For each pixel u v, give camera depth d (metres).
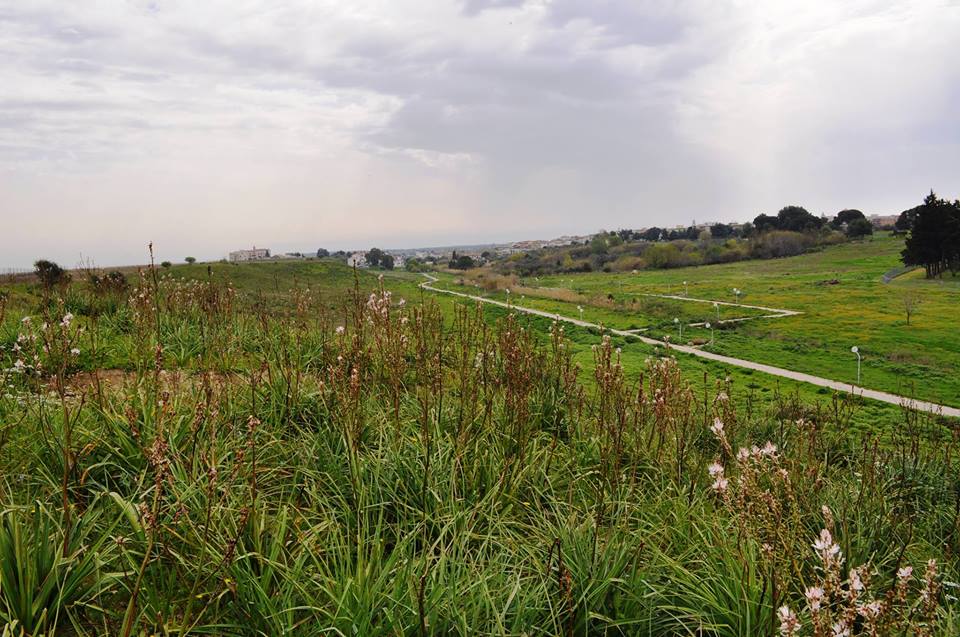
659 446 6.30
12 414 5.10
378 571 3.60
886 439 11.55
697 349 39.41
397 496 4.73
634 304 67.75
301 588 3.25
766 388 25.33
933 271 86.94
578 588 3.76
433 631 3.18
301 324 8.48
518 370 6.46
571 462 6.00
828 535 2.87
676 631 3.76
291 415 5.88
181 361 7.43
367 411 5.88
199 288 10.67
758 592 3.70
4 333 8.23
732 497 3.96
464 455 5.32
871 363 34.34
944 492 7.07
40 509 3.41
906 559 4.91
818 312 59.00
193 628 3.07
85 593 3.25
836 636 2.69
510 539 4.30
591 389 9.55
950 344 40.72
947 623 3.78
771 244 142.88
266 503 4.32
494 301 65.56
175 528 3.64
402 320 6.96
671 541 4.59
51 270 12.46
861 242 145.62
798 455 6.54
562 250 191.50
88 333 8.04
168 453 4.29
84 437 4.58
